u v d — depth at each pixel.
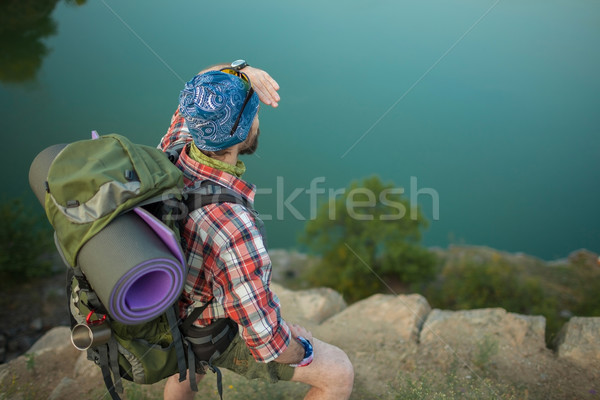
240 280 1.25
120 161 1.23
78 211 1.15
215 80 1.28
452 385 2.38
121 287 1.09
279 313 1.31
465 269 6.39
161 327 1.39
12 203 6.29
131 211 1.21
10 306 5.17
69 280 1.38
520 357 2.58
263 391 2.37
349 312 3.11
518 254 6.91
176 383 1.87
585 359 2.52
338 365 1.55
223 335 1.44
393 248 5.98
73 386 2.42
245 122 1.31
